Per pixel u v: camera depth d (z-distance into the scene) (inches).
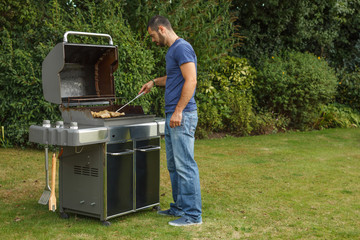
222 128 382.0
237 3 454.9
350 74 513.3
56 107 270.4
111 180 135.9
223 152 286.0
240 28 465.4
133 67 286.5
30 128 138.0
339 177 216.1
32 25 304.8
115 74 279.4
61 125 132.6
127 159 140.7
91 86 159.8
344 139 362.0
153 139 149.6
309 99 422.0
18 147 280.5
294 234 132.7
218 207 160.9
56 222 140.3
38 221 141.0
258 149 300.8
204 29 339.3
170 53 137.6
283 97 411.2
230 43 406.0
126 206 142.2
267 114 403.5
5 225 136.6
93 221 141.3
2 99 273.1
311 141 346.0
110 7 301.4
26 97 269.4
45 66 142.9
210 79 383.2
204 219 145.9
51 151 271.4
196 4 331.6
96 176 135.6
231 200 171.0
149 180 149.9
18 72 265.4
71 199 143.2
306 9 476.1
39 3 312.2
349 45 551.5
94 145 134.4
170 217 147.7
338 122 457.4
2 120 283.7
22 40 293.4
